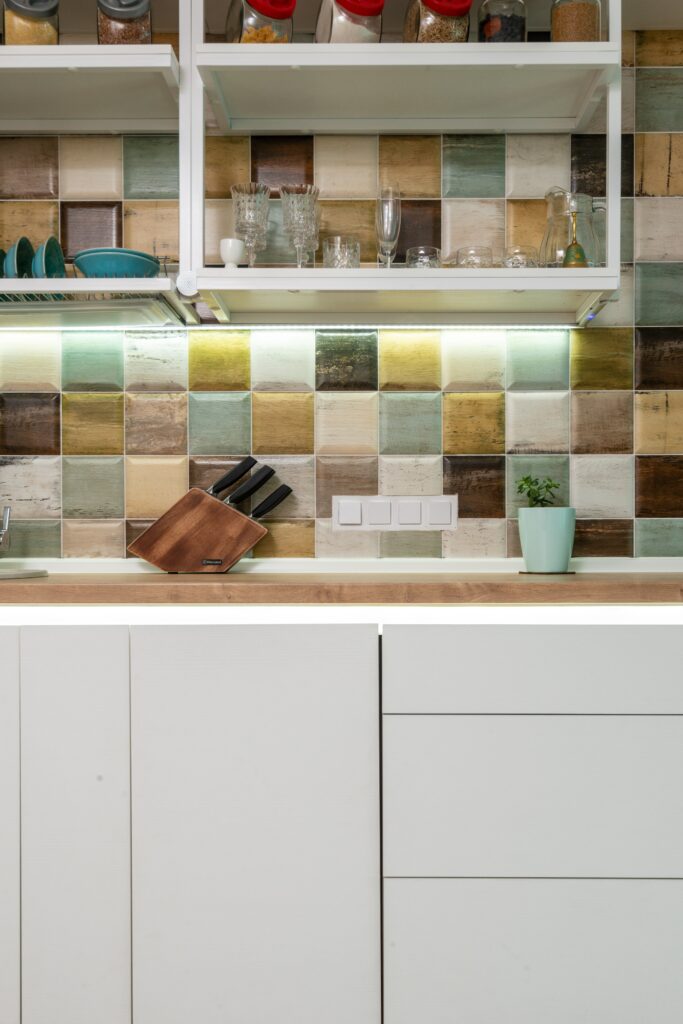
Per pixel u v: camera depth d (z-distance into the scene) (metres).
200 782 1.42
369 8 1.69
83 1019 1.42
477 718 1.42
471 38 1.92
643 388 1.97
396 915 1.41
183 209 1.70
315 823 1.42
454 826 1.41
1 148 1.96
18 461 1.96
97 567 1.94
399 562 1.95
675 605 1.47
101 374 1.97
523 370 1.97
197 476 1.97
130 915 1.42
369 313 1.92
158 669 1.42
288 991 1.41
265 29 1.73
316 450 1.97
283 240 1.97
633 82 1.96
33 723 1.43
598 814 1.41
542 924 1.41
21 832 1.42
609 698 1.41
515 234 1.97
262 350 1.97
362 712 1.42
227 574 1.87
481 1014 1.41
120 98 1.82
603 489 1.97
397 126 1.92
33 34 1.74
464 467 1.97
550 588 1.46
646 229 1.97
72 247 1.96
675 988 1.40
